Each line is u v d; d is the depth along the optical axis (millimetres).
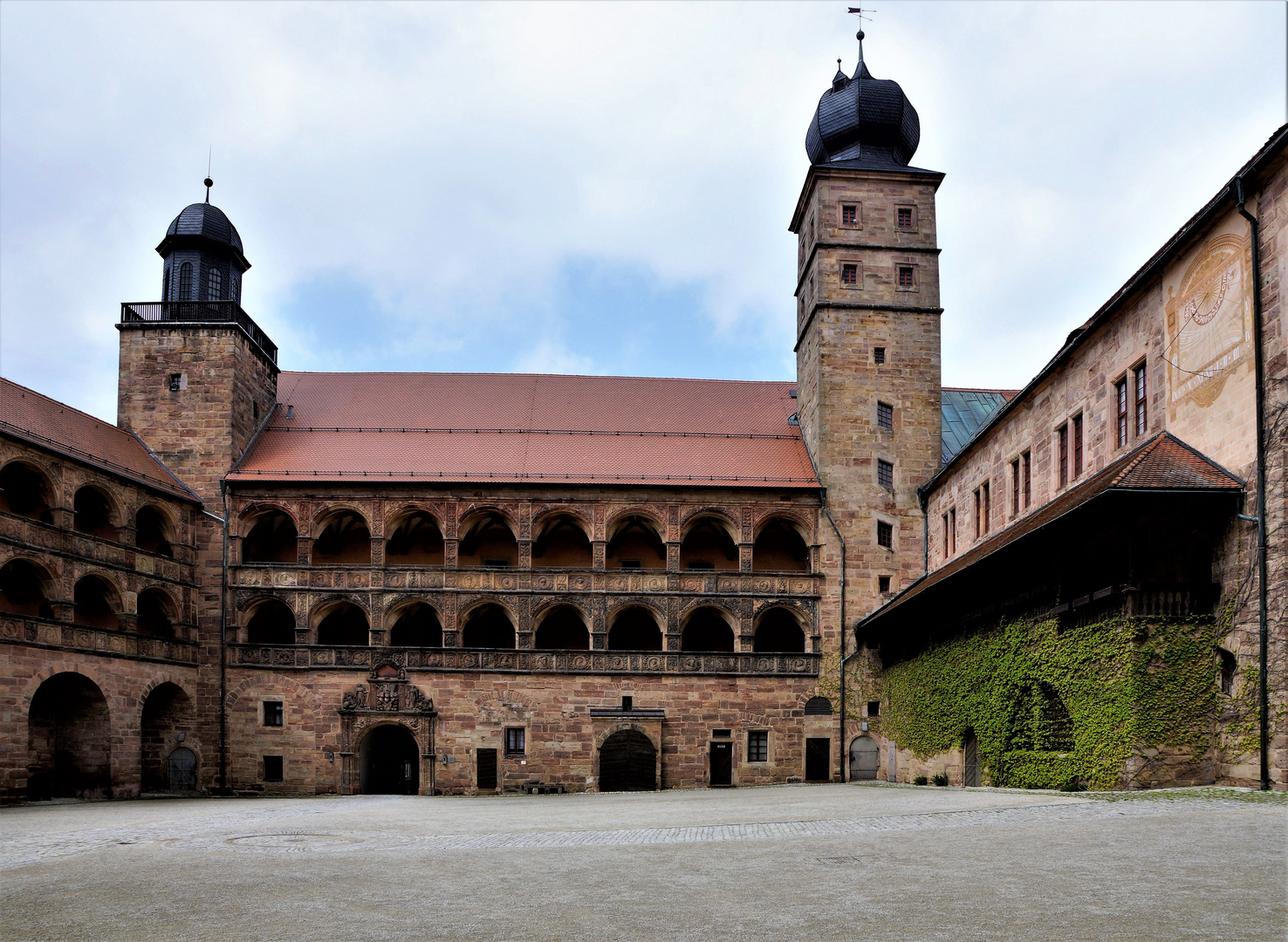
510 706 63219
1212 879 16047
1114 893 15172
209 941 13859
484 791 62312
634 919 14516
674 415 72938
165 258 69938
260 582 64000
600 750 62969
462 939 13625
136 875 19688
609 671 63844
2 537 49156
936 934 13125
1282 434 31375
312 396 73438
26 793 49344
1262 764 31172
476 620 69000
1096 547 36812
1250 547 32625
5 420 51625
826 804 35156
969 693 47906
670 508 65938
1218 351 35000
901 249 69562
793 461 69062
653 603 64812
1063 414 47406
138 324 66062
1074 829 22188
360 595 64125
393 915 15227
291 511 64812
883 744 63062
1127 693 33938
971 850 19938
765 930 13672
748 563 65750
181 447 64938
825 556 65688
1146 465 34969
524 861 20594
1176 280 37719
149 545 64188
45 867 21266
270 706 62875
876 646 64625
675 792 57312
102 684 54688
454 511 65125
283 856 22391
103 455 58250
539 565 68562
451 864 20484
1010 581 43750
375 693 62844
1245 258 33531
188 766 61938
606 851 21812
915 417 68062
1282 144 31172
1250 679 32250
